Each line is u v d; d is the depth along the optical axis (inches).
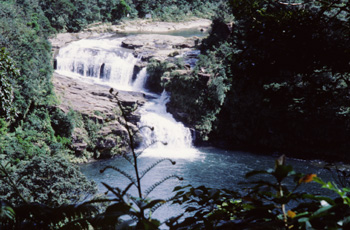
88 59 2368.4
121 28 3208.7
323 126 1625.2
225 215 102.1
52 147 1549.0
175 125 1886.1
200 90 1900.8
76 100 1838.1
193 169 1483.8
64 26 2918.3
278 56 261.7
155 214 870.4
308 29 256.4
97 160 1672.0
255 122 1818.4
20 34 1787.6
